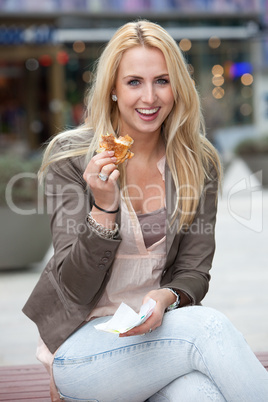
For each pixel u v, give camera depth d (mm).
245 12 14922
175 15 14930
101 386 2066
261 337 4113
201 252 2344
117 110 2342
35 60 17719
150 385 2041
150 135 2305
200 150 2381
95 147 2236
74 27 13727
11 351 4043
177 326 2002
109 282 2221
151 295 2070
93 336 2104
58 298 2178
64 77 17328
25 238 6398
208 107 17266
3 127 18156
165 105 2236
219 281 5676
